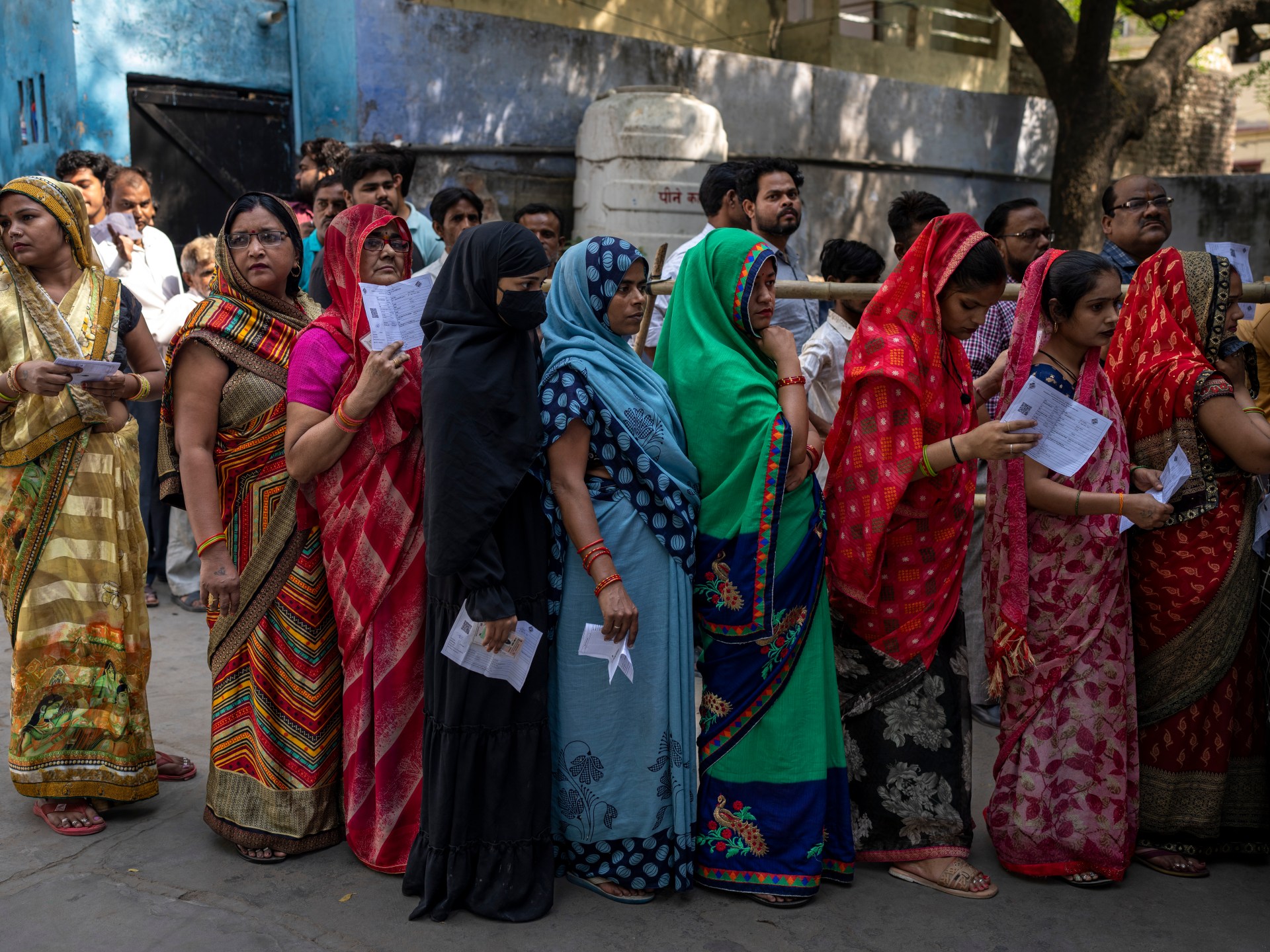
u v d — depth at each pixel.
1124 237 4.41
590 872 2.79
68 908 2.65
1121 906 2.81
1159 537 2.98
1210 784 2.98
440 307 2.56
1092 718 2.85
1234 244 3.36
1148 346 3.04
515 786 2.64
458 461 2.46
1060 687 2.87
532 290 2.46
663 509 2.70
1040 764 2.88
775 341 2.79
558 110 8.94
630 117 8.30
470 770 2.61
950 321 2.80
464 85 8.45
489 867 2.65
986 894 2.81
